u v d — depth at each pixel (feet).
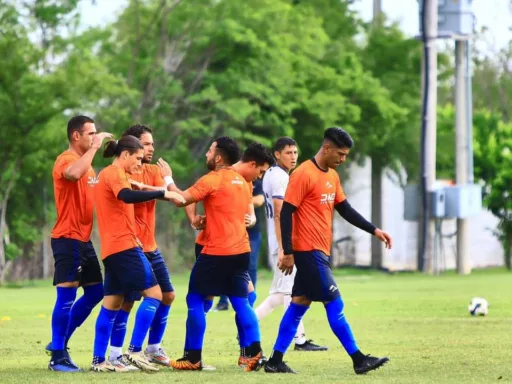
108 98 247.09
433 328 93.45
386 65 310.86
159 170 72.28
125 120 242.17
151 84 255.09
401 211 303.07
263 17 265.54
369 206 311.27
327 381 59.31
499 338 84.28
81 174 65.62
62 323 66.39
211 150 67.72
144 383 58.80
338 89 276.00
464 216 238.68
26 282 225.97
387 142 293.23
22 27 216.74
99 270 69.00
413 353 73.82
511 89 423.23
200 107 265.95
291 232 63.72
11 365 68.95
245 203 67.56
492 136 296.30
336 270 267.59
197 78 262.67
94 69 232.32
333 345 81.82
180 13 261.85
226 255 66.44
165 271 70.38
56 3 232.94
